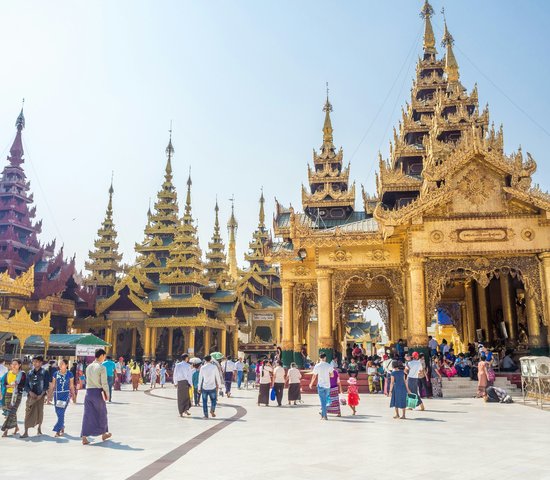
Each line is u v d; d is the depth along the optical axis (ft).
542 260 91.56
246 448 37.06
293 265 123.44
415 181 123.54
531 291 92.02
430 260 95.35
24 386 48.01
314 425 50.52
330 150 155.94
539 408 65.26
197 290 257.14
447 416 56.80
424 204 92.99
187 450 36.52
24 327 124.36
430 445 37.63
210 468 30.04
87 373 41.47
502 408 65.57
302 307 134.92
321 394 55.98
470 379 91.30
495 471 28.78
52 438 44.01
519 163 92.48
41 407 46.39
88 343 147.95
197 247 271.49
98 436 44.62
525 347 105.29
